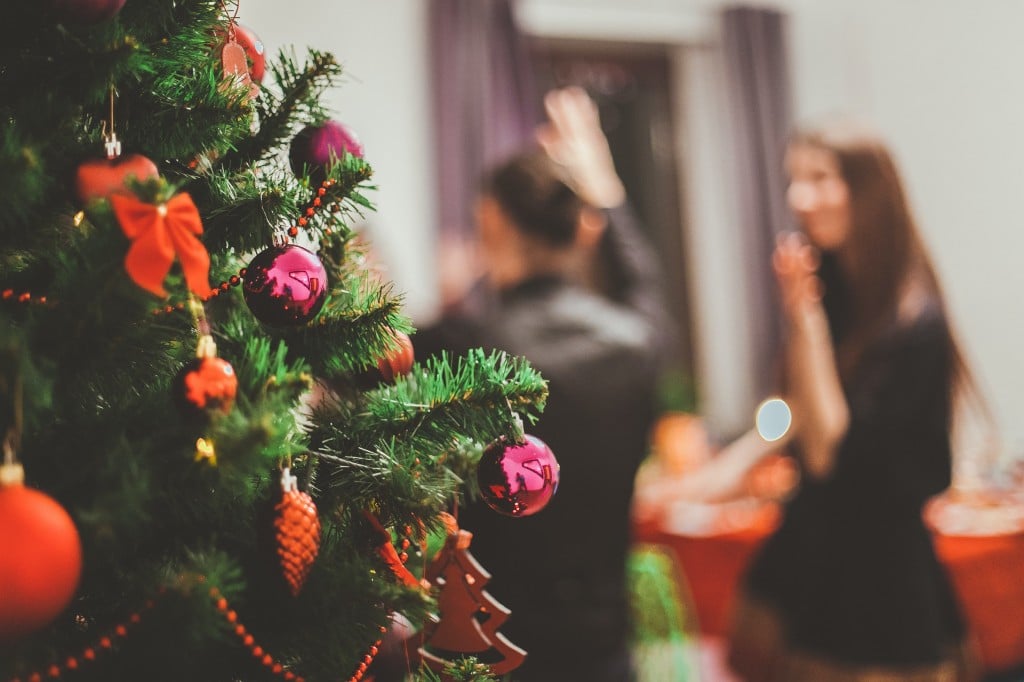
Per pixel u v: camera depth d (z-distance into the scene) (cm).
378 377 147
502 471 141
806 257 324
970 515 446
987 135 717
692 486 466
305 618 134
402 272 718
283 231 142
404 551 146
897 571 281
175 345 138
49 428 129
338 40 712
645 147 852
